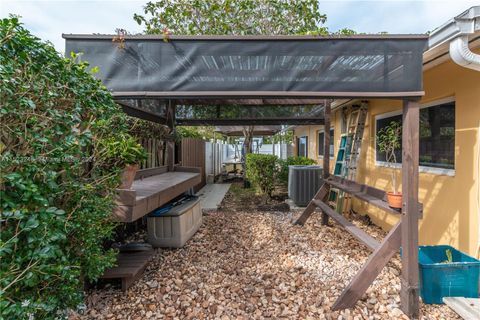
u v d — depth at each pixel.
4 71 1.44
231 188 9.77
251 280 3.00
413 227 2.37
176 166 6.29
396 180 4.29
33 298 1.64
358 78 2.35
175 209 4.09
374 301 2.55
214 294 2.73
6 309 1.40
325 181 5.00
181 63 2.41
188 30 5.26
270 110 6.35
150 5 5.12
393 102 4.43
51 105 1.86
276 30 5.55
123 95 2.42
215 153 12.48
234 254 3.73
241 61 2.40
